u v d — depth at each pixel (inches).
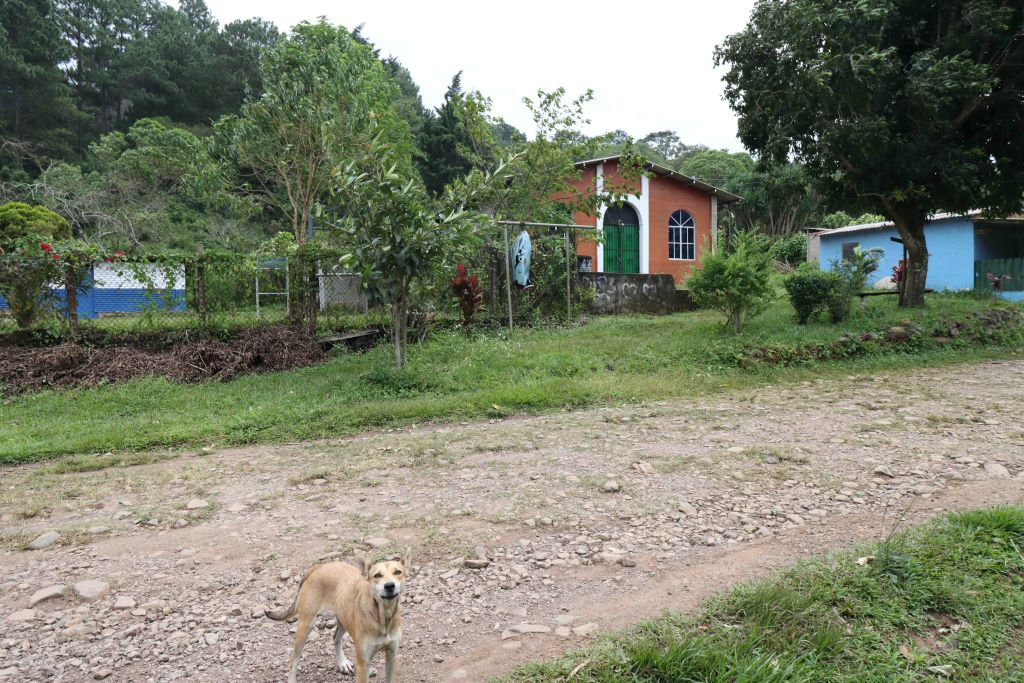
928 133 515.8
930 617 136.6
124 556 177.6
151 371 422.0
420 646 133.0
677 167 2277.3
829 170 566.6
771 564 162.7
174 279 473.1
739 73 578.2
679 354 462.3
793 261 1231.5
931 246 844.6
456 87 1464.1
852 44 495.8
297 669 125.4
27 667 127.9
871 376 424.8
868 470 232.2
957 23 514.6
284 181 681.6
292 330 489.4
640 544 177.8
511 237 585.6
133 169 1115.9
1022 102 534.9
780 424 303.7
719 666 117.5
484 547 177.0
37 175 1305.4
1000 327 556.1
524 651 128.8
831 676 117.3
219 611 148.2
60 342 445.1
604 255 913.5
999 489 209.2
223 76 1756.9
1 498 227.5
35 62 1464.1
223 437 310.5
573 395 366.0
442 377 401.4
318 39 631.2
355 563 113.0
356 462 260.7
